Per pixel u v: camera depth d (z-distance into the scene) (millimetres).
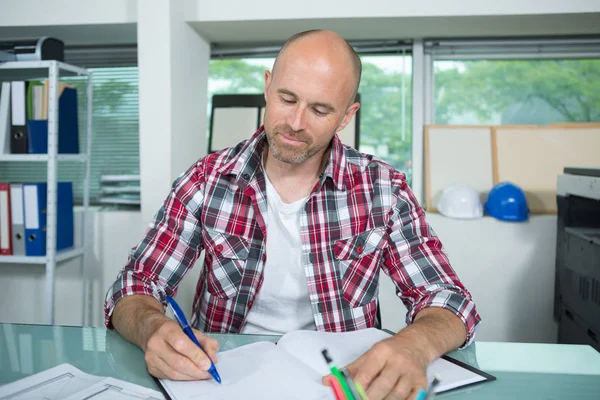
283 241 1176
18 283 2562
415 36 2529
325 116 991
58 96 2234
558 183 1915
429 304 982
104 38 2598
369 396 680
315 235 1152
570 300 1791
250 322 1195
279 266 1175
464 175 2516
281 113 988
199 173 1211
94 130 2773
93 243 2529
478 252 2350
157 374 756
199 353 747
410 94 2635
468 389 743
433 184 2514
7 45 2145
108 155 2770
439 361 840
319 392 707
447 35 2510
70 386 728
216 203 1181
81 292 2525
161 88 2162
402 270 1123
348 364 775
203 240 1196
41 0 2344
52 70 2104
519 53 2537
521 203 2328
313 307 1145
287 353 844
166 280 1115
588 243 1604
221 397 691
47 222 2156
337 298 1148
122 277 1052
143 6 2145
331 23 2309
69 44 2727
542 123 2582
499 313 2346
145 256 1119
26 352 870
